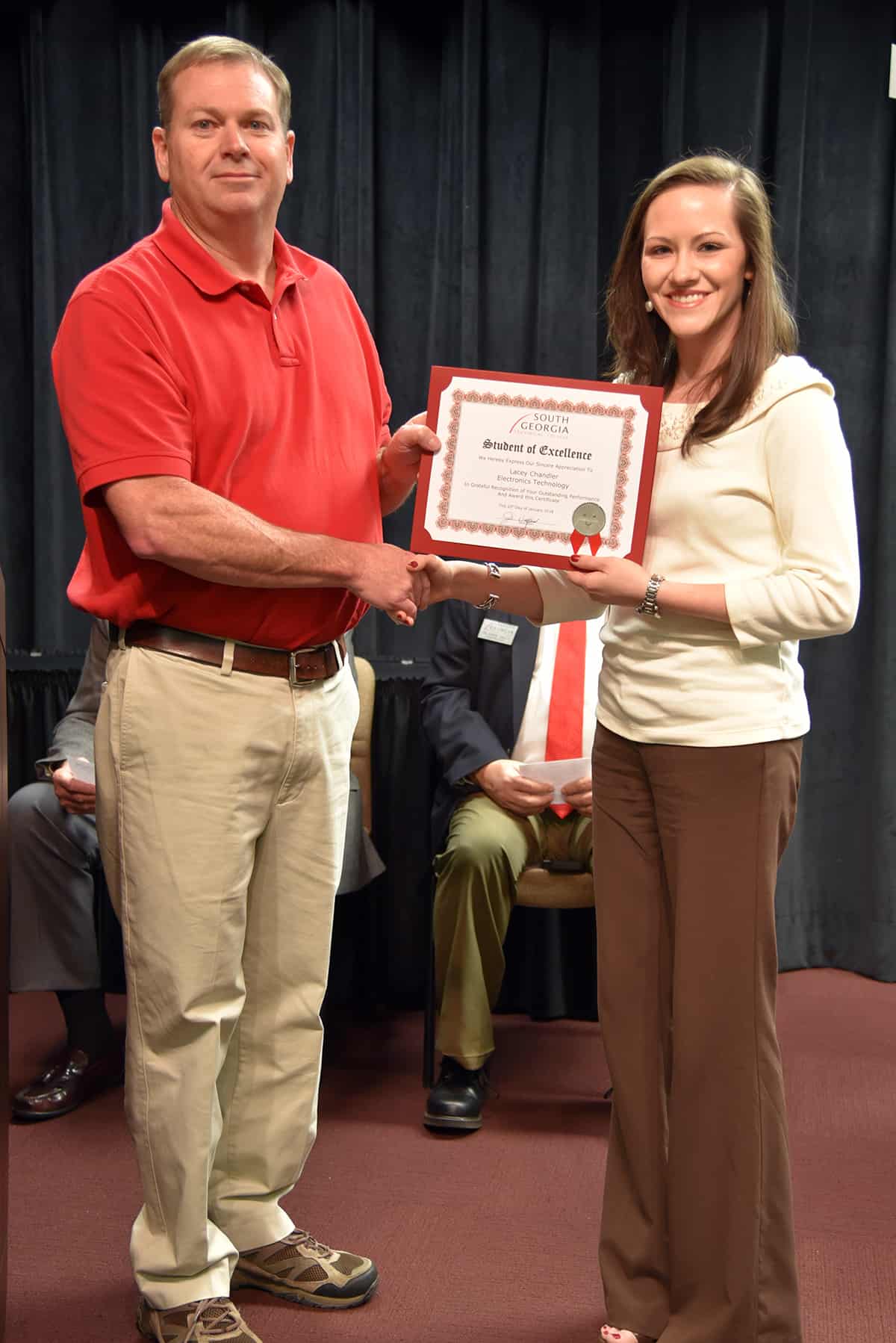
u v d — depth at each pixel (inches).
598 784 67.7
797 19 133.0
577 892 104.6
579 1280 76.6
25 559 146.5
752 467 61.2
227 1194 73.5
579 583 62.6
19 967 101.9
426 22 138.3
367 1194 87.8
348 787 73.9
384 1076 111.5
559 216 136.4
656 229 61.6
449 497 65.9
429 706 113.7
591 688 111.0
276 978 71.7
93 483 62.5
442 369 66.1
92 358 62.7
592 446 64.2
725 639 62.2
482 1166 92.7
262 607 66.1
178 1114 66.0
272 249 69.3
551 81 135.6
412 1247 80.6
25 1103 99.7
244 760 66.1
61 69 139.7
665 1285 66.2
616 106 138.4
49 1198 86.6
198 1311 67.2
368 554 66.4
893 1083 108.3
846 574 59.5
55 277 142.0
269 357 66.8
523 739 111.1
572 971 128.7
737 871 61.4
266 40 139.3
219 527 61.9
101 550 65.3
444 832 108.0
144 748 65.1
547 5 135.3
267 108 65.7
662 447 64.1
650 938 65.9
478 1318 72.6
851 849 139.9
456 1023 100.2
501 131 136.4
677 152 135.5
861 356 137.4
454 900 101.1
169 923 65.1
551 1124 100.7
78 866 103.0
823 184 137.0
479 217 136.9
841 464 60.4
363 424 72.1
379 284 140.3
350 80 136.0
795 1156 94.0
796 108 134.2
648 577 61.6
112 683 66.9
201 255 65.4
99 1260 78.6
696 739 61.9
